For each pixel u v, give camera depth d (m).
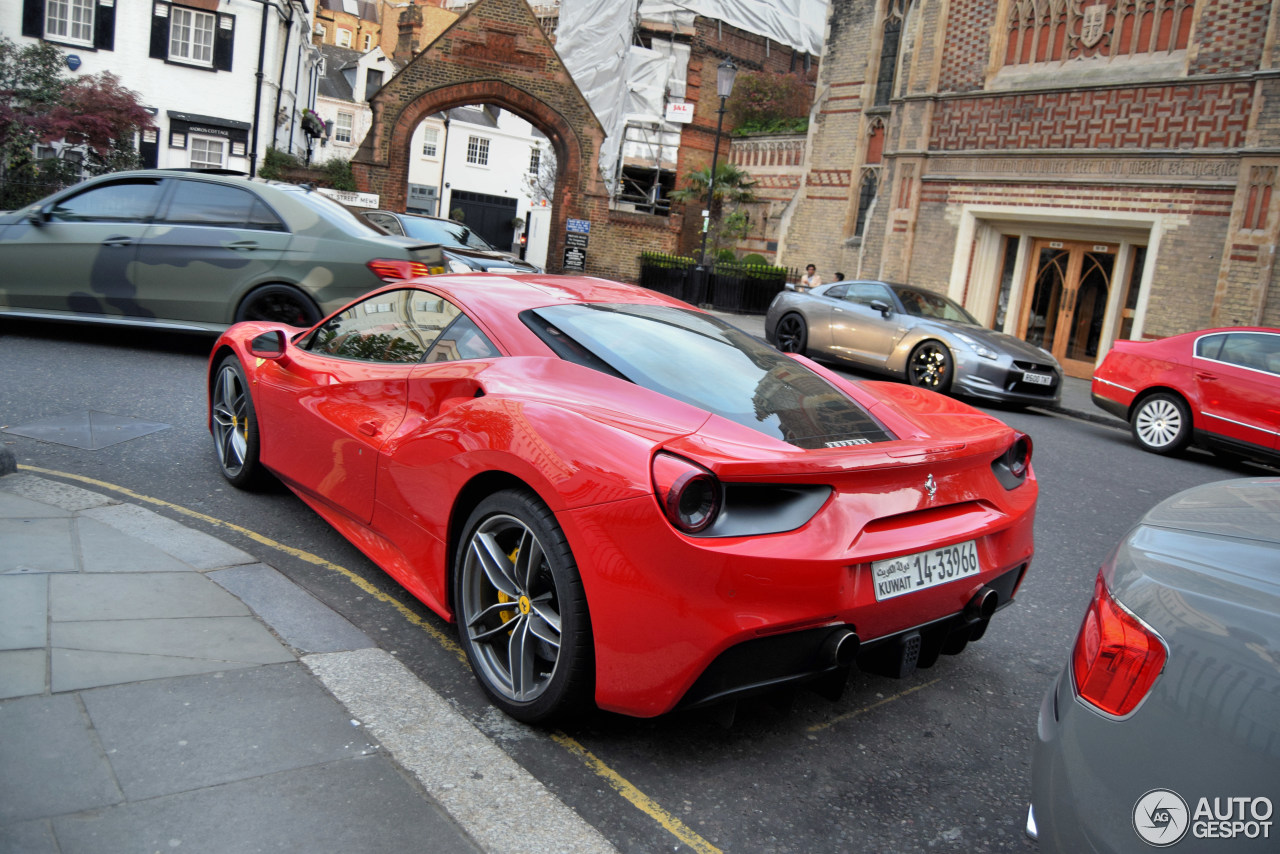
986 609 2.69
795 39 37.16
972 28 16.64
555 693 2.39
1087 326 15.56
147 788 2.01
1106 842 1.48
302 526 3.93
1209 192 13.51
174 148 27.25
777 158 28.69
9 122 18.31
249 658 2.67
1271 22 12.75
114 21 26.05
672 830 2.17
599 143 26.86
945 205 17.12
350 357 3.54
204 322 7.19
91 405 5.55
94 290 7.20
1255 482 2.10
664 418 2.40
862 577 2.30
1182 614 1.50
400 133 25.44
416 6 50.12
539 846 2.03
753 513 2.21
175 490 4.21
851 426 2.66
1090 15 14.99
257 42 27.91
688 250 34.06
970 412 3.21
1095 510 6.12
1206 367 8.66
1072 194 15.12
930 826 2.29
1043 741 1.71
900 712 2.91
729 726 2.56
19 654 2.48
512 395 2.65
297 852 1.88
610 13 33.59
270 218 7.19
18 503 3.69
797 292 13.49
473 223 55.09
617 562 2.19
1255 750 1.34
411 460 2.90
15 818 1.85
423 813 2.08
